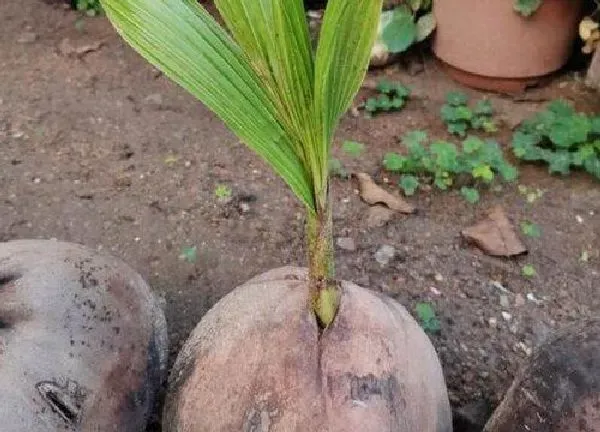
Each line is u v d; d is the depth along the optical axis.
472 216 0.60
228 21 0.28
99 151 0.66
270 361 0.33
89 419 0.35
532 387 0.35
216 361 0.35
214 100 0.29
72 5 0.86
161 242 0.58
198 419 0.34
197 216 0.60
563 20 0.70
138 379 0.38
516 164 0.65
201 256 0.57
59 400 0.34
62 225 0.59
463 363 0.50
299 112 0.29
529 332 0.52
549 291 0.55
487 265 0.56
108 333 0.38
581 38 0.74
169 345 0.50
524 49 0.70
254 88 0.29
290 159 0.30
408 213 0.61
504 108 0.71
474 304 0.53
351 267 0.56
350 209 0.61
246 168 0.65
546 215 0.61
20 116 0.70
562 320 0.52
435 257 0.57
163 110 0.71
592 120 0.66
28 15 0.84
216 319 0.37
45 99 0.72
